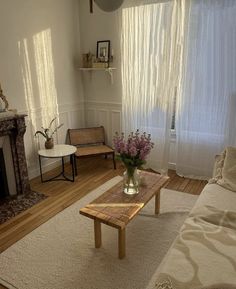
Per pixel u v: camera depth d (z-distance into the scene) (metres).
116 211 2.06
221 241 1.50
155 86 3.59
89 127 4.51
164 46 3.38
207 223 1.74
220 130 3.32
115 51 3.94
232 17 2.92
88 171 3.94
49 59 3.70
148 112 3.74
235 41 2.97
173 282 1.24
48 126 3.86
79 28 4.16
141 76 3.65
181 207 2.86
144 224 2.56
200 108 3.36
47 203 3.00
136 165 2.22
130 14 3.53
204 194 2.21
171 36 3.30
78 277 1.93
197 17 3.08
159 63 3.49
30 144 3.61
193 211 1.96
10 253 2.19
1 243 2.32
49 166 3.98
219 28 3.01
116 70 4.02
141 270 1.99
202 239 1.53
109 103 4.25
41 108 3.69
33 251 2.21
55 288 1.84
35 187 3.41
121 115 4.17
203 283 1.21
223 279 1.22
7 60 3.12
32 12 3.35
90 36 4.10
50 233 2.45
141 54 3.58
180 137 3.60
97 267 2.03
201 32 3.11
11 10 3.08
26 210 2.85
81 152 3.90
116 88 4.12
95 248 2.24
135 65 3.67
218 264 1.32
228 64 3.07
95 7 3.91
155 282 1.32
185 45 3.23
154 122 3.74
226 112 3.23
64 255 2.16
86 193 3.23
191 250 1.44
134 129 3.94
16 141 3.04
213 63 3.14
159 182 2.53
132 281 1.89
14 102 3.29
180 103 3.46
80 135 4.28
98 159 4.47
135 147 2.17
